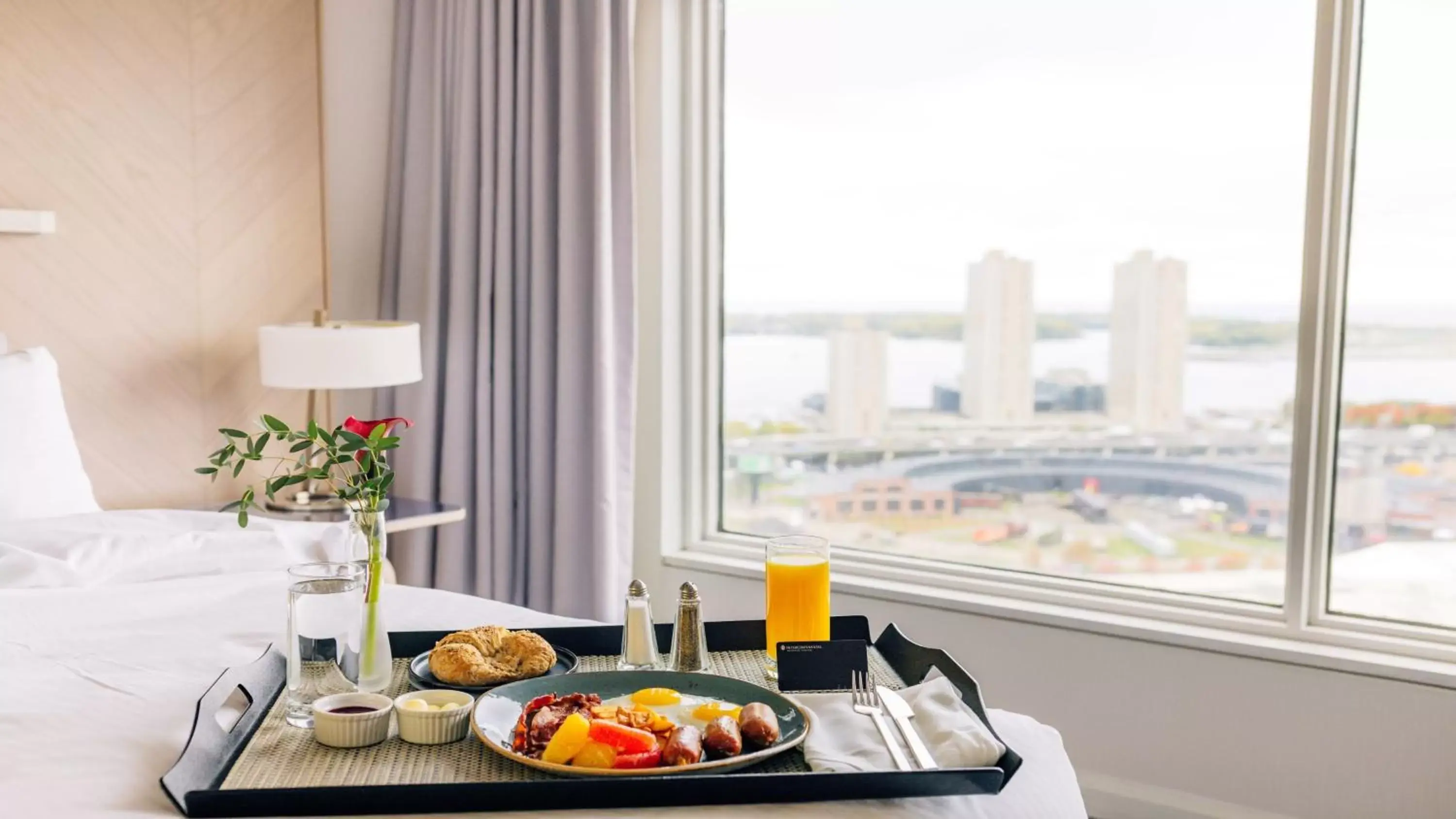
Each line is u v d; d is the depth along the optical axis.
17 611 1.85
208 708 1.39
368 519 1.55
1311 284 2.58
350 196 3.64
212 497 3.30
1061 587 2.97
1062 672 2.84
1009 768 1.31
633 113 3.26
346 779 1.26
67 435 2.62
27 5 2.89
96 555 2.07
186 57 3.17
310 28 3.43
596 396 3.25
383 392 3.63
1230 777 2.65
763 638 1.80
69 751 1.36
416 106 3.57
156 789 1.28
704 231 3.52
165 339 3.18
